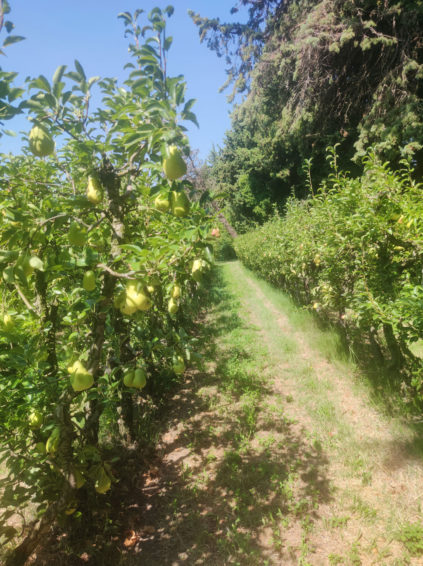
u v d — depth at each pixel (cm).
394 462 371
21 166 349
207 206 228
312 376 591
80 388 214
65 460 240
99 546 302
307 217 718
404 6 1204
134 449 424
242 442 435
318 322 821
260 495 353
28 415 259
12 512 247
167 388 574
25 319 245
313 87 1462
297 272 820
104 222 262
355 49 1368
